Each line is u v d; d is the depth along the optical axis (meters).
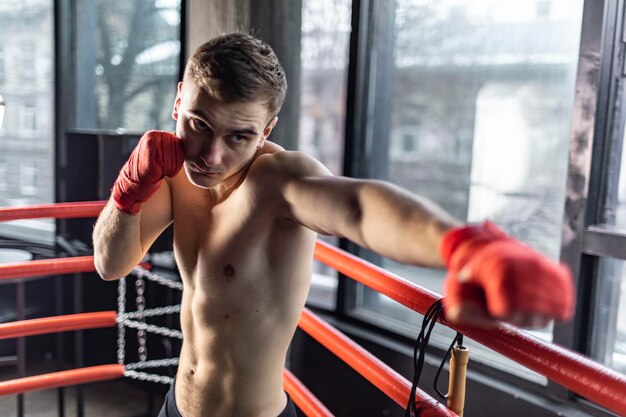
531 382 1.91
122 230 0.89
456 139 2.20
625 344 1.85
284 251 0.83
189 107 0.71
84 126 3.34
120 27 3.13
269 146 0.86
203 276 0.88
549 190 1.96
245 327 0.86
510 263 0.38
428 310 0.84
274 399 0.94
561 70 1.89
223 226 0.85
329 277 2.86
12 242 3.30
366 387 2.25
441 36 2.20
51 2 3.22
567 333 1.83
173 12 2.90
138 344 2.96
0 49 3.43
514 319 0.38
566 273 0.39
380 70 2.41
